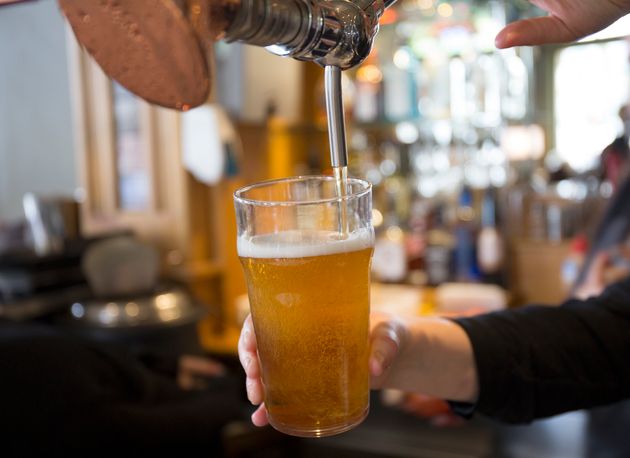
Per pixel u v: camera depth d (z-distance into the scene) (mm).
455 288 2580
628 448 1556
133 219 2623
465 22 2842
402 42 2941
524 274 2752
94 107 2639
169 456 1448
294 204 616
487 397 867
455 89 2906
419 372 847
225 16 440
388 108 2943
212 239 2664
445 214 3035
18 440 1280
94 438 1323
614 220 1844
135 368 1483
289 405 635
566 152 3770
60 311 2162
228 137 2459
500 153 3092
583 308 955
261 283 624
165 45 441
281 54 517
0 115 3500
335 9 505
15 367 1294
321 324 615
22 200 3518
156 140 2543
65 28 3217
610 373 902
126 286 2111
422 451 1810
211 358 2436
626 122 2684
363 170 3158
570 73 3701
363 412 657
